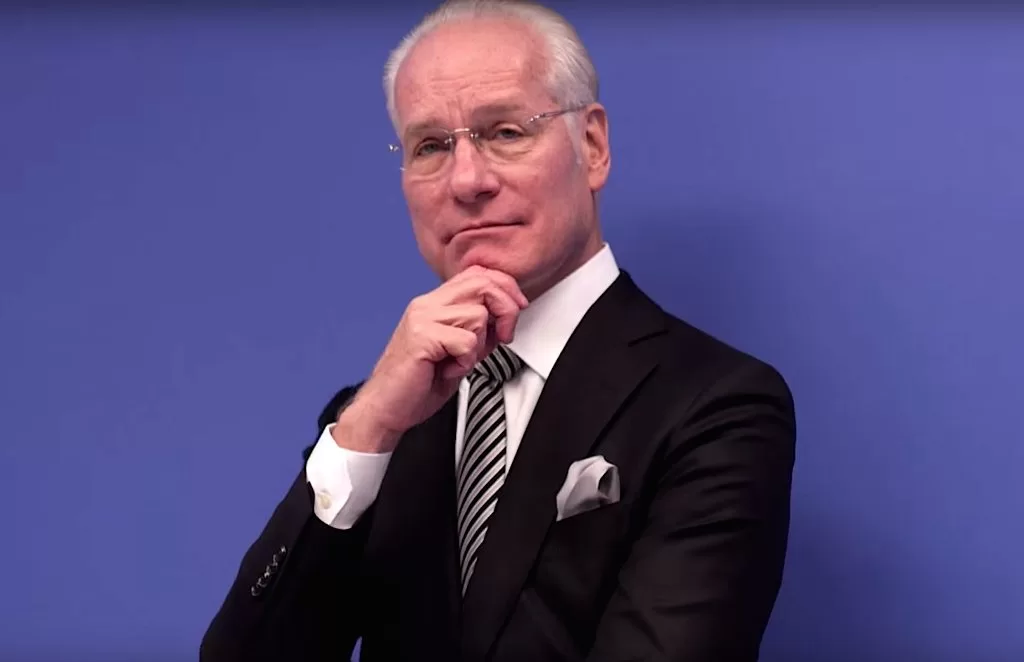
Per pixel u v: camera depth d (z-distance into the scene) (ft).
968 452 7.61
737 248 7.94
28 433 8.66
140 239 8.66
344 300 8.47
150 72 8.66
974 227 7.67
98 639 8.51
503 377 6.55
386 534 6.50
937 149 7.73
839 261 7.80
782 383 6.23
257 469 8.50
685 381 6.18
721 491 5.79
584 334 6.46
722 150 8.00
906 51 7.79
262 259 8.57
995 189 7.66
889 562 7.65
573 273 6.64
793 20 7.93
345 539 6.14
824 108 7.88
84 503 8.60
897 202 7.76
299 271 8.53
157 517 8.54
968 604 7.56
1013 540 7.54
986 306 7.64
